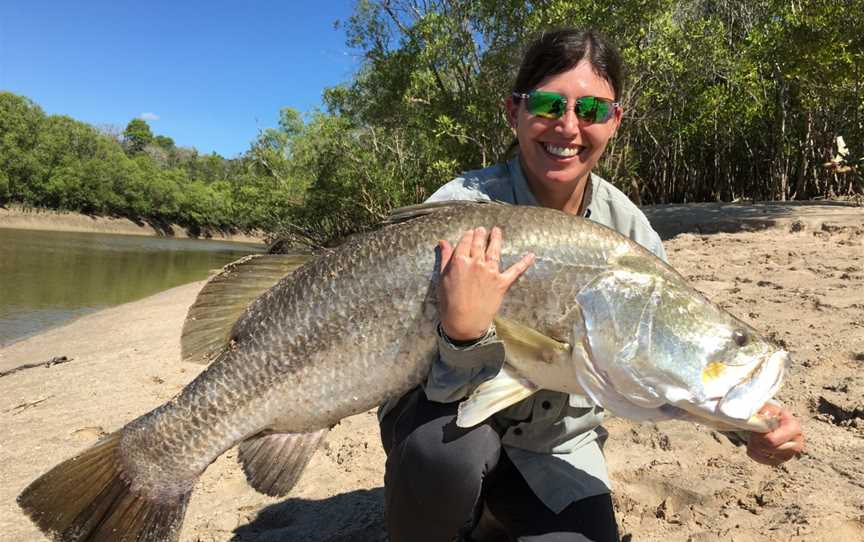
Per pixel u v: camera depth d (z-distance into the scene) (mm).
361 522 2691
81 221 59500
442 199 2225
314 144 25500
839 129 19094
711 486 2672
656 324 1838
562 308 1864
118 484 1989
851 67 14516
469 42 16375
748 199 22312
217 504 3020
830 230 9539
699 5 22156
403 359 1889
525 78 2176
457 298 1700
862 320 4605
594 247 1914
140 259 28203
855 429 3076
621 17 13977
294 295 1975
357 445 3494
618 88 2189
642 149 23984
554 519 1886
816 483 2609
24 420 4605
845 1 14398
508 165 2330
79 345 8086
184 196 67875
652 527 2459
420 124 17312
